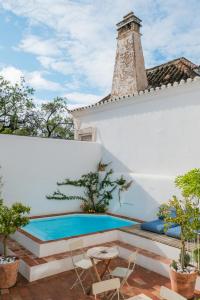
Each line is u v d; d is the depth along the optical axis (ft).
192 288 16.92
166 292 11.69
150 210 32.19
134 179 34.73
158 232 24.47
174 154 30.58
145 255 21.95
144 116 34.47
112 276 17.62
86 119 44.80
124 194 36.09
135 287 18.30
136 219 33.76
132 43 44.75
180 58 45.32
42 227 31.48
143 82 43.86
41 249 21.29
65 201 37.76
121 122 37.88
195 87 28.43
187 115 29.40
